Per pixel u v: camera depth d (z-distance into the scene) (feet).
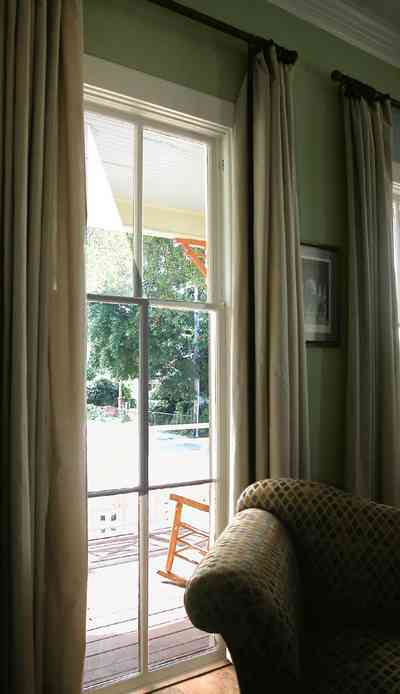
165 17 7.27
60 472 5.58
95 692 6.44
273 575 4.25
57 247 5.79
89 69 6.51
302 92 8.93
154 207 7.37
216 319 7.88
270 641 3.83
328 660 4.53
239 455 7.39
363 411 8.84
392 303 9.52
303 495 5.72
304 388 7.85
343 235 9.31
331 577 5.36
